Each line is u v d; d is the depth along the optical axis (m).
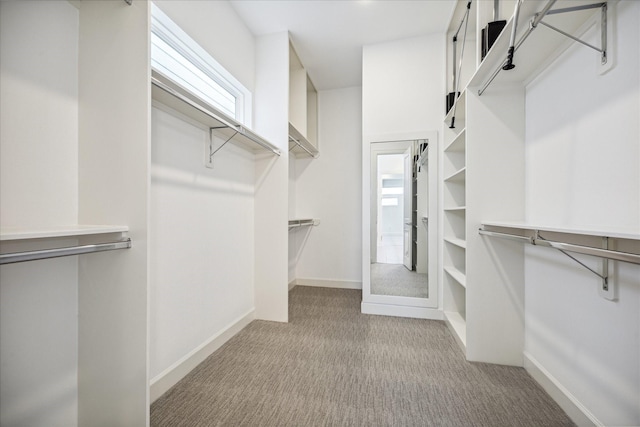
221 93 2.21
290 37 2.56
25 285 0.92
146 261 0.99
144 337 0.98
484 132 1.69
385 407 1.31
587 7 1.02
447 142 2.46
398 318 2.51
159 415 1.26
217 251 1.95
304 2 2.12
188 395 1.41
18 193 0.89
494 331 1.71
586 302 1.16
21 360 0.91
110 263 1.03
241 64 2.30
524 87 1.64
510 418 1.24
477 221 1.71
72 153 1.04
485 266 1.71
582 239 1.16
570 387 1.26
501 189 1.67
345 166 3.56
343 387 1.47
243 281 2.30
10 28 0.88
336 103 3.60
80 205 1.06
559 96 1.32
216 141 1.94
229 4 2.13
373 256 2.64
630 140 0.93
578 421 1.18
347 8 2.20
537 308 1.53
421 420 1.23
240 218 2.26
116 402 1.02
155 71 1.09
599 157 1.07
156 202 1.43
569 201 1.25
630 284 0.95
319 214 3.63
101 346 1.04
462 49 2.17
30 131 0.92
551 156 1.38
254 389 1.45
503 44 1.27
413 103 2.56
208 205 1.86
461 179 2.33
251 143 2.23
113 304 1.02
